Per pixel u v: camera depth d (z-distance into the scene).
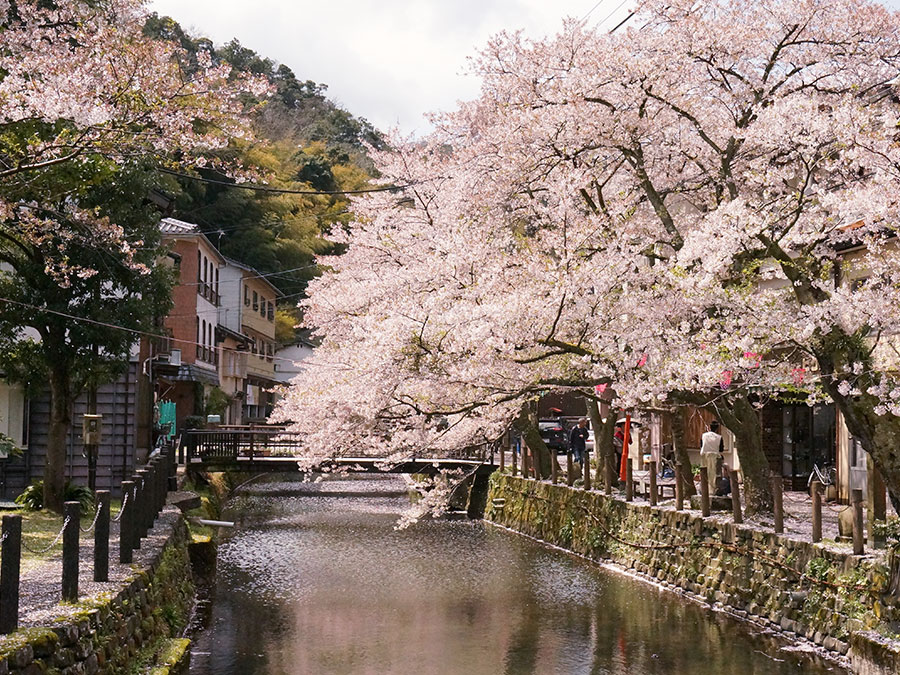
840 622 10.95
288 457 26.34
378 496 32.28
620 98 13.43
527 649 11.73
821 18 13.43
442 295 12.11
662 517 16.30
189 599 13.80
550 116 13.24
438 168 20.50
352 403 14.43
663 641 12.05
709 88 14.34
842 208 9.73
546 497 22.08
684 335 11.46
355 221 24.58
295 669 10.69
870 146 9.16
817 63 13.77
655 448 25.53
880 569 10.36
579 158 13.99
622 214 13.88
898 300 9.77
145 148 10.47
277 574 17.11
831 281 10.98
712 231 10.61
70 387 16.92
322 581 16.42
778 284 16.62
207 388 37.31
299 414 18.59
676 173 16.02
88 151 9.72
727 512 15.22
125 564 10.02
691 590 14.79
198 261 32.78
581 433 24.14
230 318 41.56
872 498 11.47
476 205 14.90
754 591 13.12
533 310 11.70
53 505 14.88
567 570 17.55
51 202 12.54
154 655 9.61
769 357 13.54
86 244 12.89
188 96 10.40
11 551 6.53
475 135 17.77
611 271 11.90
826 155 10.77
